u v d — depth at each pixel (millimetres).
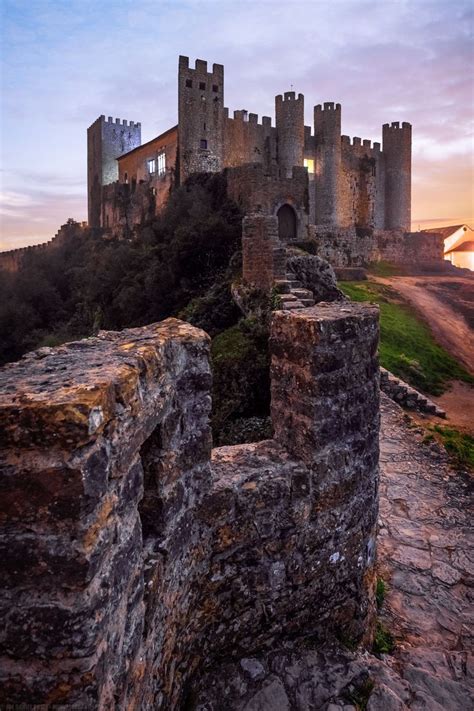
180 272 25469
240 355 13070
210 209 30719
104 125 61719
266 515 3898
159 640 2943
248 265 17672
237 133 43906
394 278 37844
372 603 4812
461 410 14484
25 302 42969
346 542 4367
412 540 6973
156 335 3281
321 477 4129
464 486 8547
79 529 1832
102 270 32844
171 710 3199
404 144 53031
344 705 3652
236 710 3549
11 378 2209
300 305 13875
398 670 4523
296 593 4109
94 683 1878
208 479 3625
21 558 1831
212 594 3721
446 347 21562
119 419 2219
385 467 9242
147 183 47312
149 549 2912
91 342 3158
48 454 1823
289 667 3918
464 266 54938
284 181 30328
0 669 1859
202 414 3551
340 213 49531
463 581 6121
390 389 13688
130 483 2363
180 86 40188
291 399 4297
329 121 47188
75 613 1829
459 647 5066
